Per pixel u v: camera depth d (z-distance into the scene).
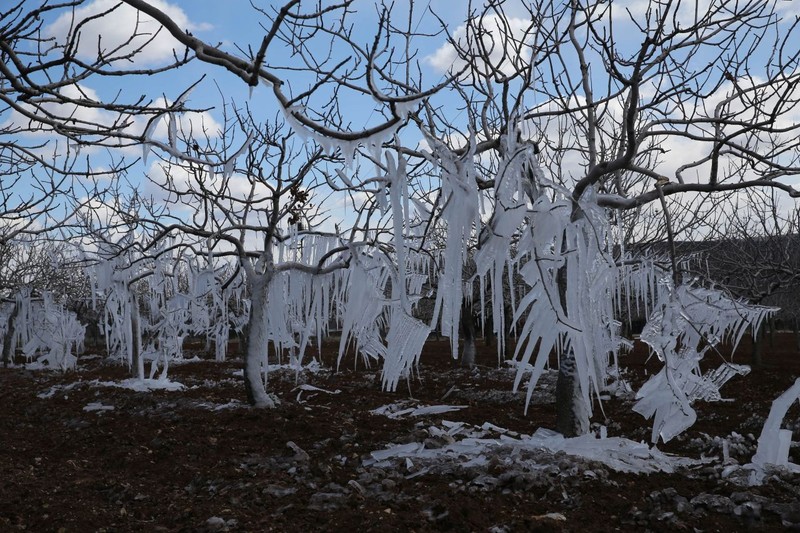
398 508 5.05
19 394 13.77
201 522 4.98
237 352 28.77
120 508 5.51
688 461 6.57
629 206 6.29
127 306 13.28
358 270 8.47
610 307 6.82
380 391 13.44
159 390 13.00
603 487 5.34
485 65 6.62
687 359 6.82
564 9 5.93
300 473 6.37
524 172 6.28
